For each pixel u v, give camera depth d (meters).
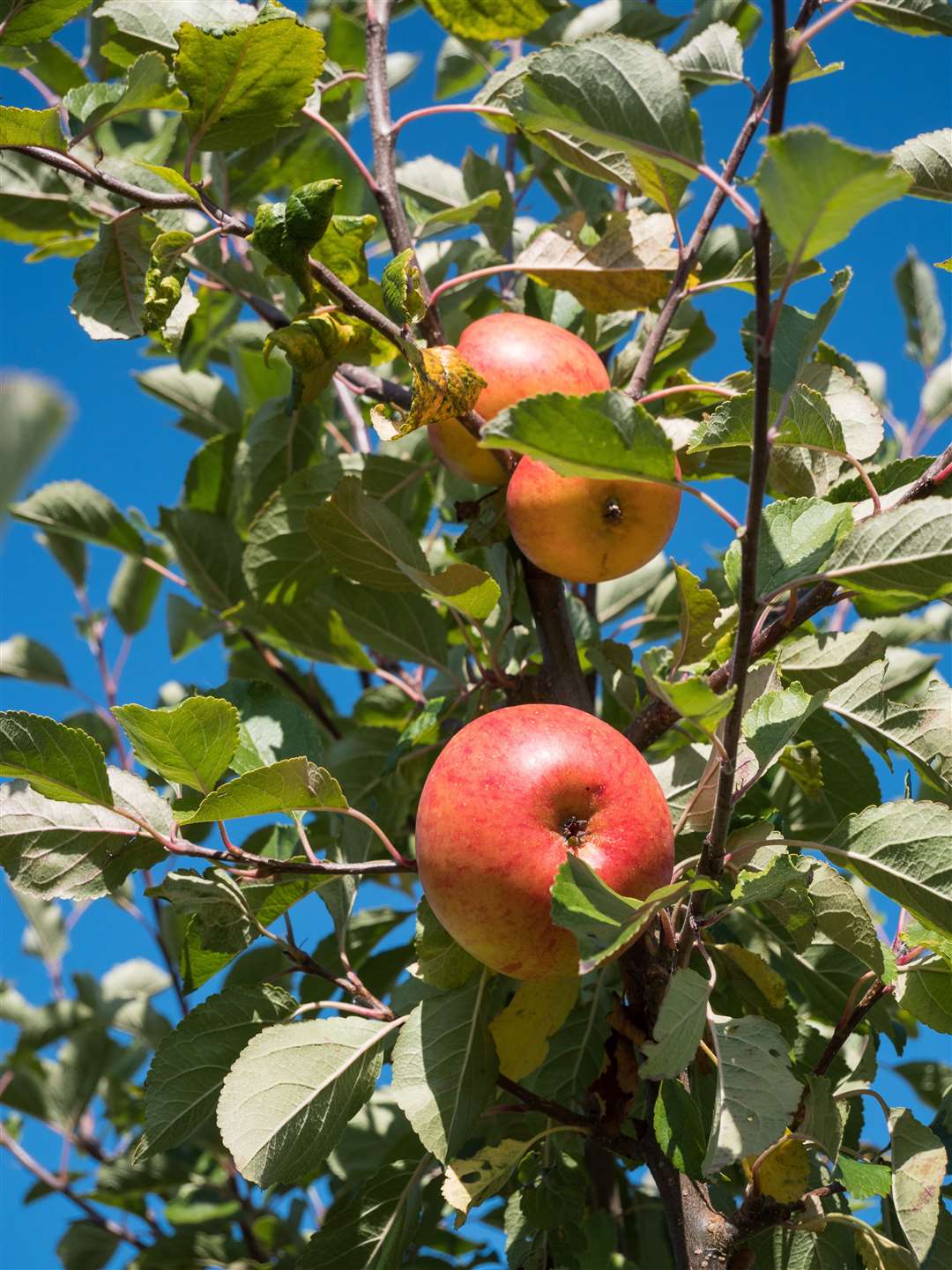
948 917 1.08
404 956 1.36
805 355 1.01
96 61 1.52
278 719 1.23
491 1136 1.25
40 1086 1.76
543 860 1.06
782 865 1.07
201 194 1.18
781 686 1.14
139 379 1.68
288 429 1.39
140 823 1.14
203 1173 1.57
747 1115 1.04
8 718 1.12
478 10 1.31
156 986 1.79
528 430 1.02
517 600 1.25
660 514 1.14
